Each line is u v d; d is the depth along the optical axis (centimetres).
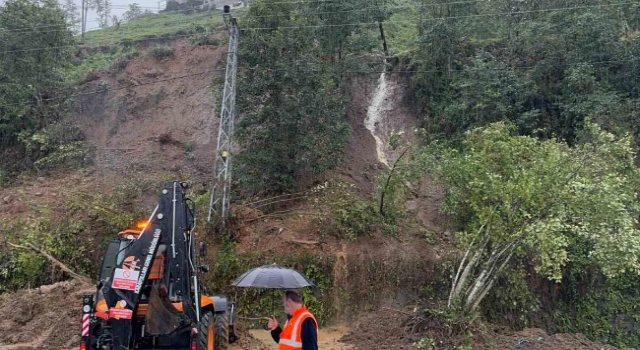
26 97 2431
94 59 3228
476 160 1422
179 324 833
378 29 2959
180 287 830
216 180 1691
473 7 2650
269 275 724
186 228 861
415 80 2553
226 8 1773
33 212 1814
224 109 1753
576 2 2406
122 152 2402
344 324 1521
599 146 1471
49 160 2275
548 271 1248
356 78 2695
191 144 2402
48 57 2502
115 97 2669
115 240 938
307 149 1880
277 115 1862
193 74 2711
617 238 1234
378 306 1557
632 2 2488
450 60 2503
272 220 1756
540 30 2366
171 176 2162
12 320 1234
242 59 1919
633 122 2111
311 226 1706
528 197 1239
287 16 1981
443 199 1806
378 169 2186
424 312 1327
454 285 1352
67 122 2489
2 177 2295
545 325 1614
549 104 2311
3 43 2423
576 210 1284
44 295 1318
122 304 792
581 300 1703
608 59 2295
